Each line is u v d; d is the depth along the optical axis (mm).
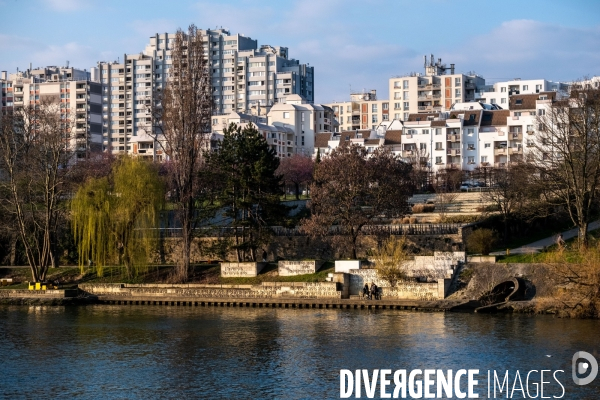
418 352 90188
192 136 138625
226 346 95812
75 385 80375
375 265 126500
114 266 144250
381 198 134625
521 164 148500
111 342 99375
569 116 132250
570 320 105625
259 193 141000
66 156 182250
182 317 117250
